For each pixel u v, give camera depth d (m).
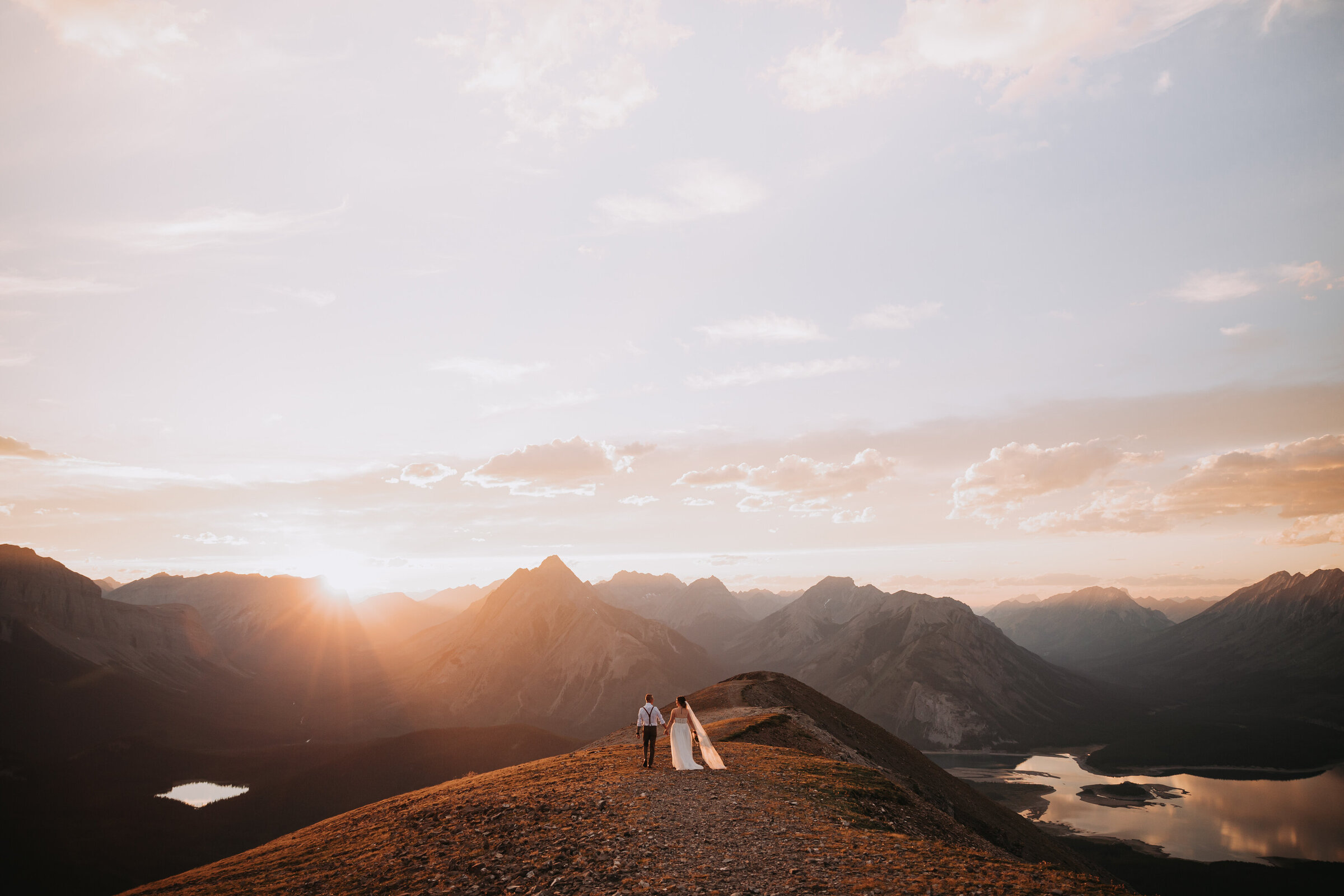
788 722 59.62
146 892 28.25
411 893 20.02
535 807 26.94
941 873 18.12
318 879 23.50
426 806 32.09
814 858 19.39
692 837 21.95
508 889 18.89
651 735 35.34
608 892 17.58
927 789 66.12
